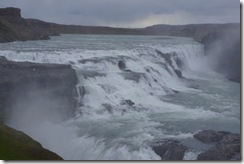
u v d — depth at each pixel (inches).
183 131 1305.4
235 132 1293.1
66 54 1963.6
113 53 2246.6
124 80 1827.0
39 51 1893.5
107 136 1272.1
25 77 1450.5
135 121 1424.7
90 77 1716.3
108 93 1696.6
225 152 1091.3
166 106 1651.1
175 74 2346.2
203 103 1705.2
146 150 1155.9
